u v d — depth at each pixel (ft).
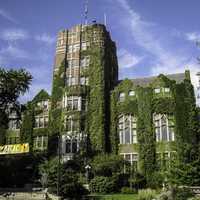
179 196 113.39
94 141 185.98
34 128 215.72
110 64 217.36
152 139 178.40
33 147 211.20
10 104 190.19
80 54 210.59
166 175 141.18
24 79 186.70
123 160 168.25
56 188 131.95
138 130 182.60
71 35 218.59
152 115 183.83
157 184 163.02
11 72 184.03
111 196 137.90
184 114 174.40
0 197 134.62
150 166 172.96
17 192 140.05
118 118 192.65
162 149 175.52
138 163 177.27
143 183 168.14
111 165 162.40
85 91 196.65
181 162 139.33
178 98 178.81
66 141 186.91
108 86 205.67
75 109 192.54
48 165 156.87
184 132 170.91
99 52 206.18
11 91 184.65
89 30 214.48
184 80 182.09
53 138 194.08
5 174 174.81
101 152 182.09
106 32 218.79
